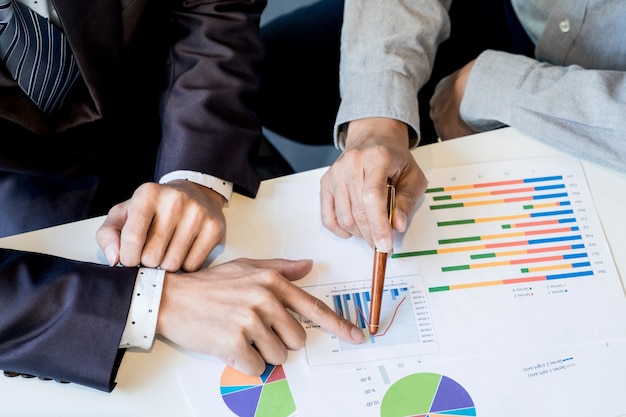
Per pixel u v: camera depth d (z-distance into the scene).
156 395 0.72
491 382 0.73
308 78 1.29
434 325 0.76
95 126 1.03
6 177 1.01
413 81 0.95
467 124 0.99
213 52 0.96
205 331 0.73
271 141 1.32
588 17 0.99
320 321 0.75
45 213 1.01
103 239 0.80
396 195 0.82
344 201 0.82
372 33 0.95
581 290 0.80
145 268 0.77
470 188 0.87
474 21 1.26
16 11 0.85
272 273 0.76
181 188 0.81
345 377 0.73
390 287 0.79
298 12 1.30
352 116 0.92
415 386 0.72
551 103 0.88
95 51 0.93
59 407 0.72
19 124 0.92
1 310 0.73
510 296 0.79
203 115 0.90
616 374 0.74
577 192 0.87
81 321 0.72
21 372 0.73
